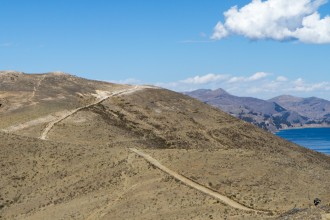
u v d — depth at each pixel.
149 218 65.06
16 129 122.19
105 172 85.44
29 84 166.00
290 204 69.12
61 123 130.00
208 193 72.56
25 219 75.50
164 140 141.12
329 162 161.75
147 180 78.44
